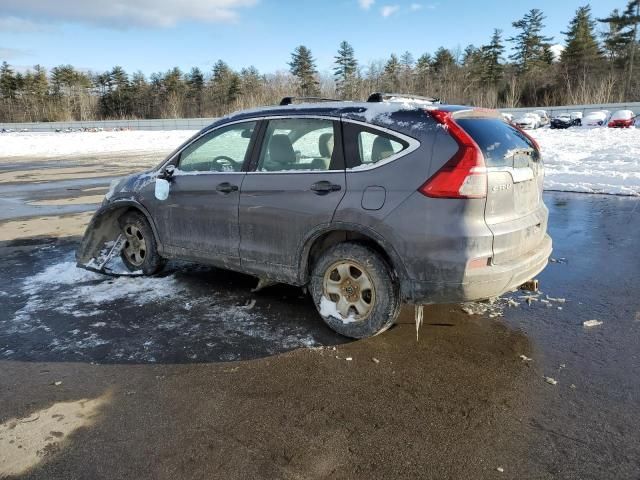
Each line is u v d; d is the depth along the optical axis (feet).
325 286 12.59
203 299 15.21
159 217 15.97
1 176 51.34
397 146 11.22
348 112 12.11
